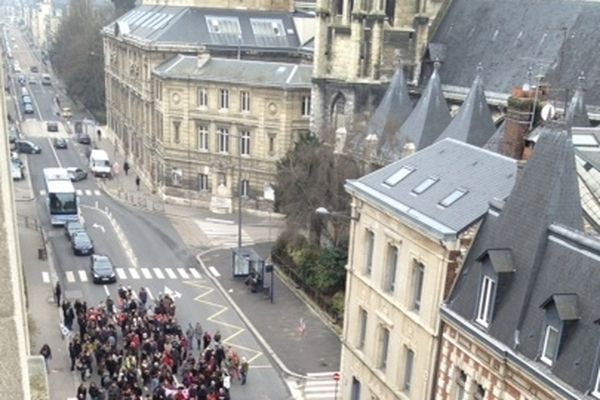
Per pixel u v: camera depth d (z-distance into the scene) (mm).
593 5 52438
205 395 32969
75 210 63656
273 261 56656
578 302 19406
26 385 4215
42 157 91938
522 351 20719
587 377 18312
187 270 55500
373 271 30484
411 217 26562
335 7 64438
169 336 39219
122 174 87625
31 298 47250
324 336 44062
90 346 36812
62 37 145625
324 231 52375
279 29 85938
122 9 141375
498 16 59062
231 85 71438
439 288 25266
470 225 24500
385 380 29281
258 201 72688
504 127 38562
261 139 71375
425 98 51094
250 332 44406
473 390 23406
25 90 146875
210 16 83875
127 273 53938
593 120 47875
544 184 21984
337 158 51500
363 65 63219
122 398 32188
